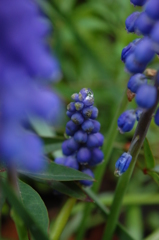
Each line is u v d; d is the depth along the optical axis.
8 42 0.13
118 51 0.32
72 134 0.20
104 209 0.23
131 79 0.17
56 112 0.14
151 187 0.31
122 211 0.31
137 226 0.28
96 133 0.20
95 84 0.32
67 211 0.22
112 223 0.22
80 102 0.19
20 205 0.15
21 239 0.19
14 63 0.13
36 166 0.14
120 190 0.21
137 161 0.21
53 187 0.20
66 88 0.31
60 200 0.30
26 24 0.13
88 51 0.31
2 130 0.13
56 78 0.14
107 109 0.32
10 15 0.13
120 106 0.22
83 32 0.35
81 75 0.35
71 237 0.29
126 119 0.18
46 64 0.13
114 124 0.22
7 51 0.13
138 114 0.19
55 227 0.22
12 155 0.14
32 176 0.19
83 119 0.20
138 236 0.28
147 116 0.18
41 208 0.19
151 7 0.15
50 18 0.33
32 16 0.13
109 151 0.23
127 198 0.26
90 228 0.30
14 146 0.13
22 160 0.14
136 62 0.16
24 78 0.13
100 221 0.29
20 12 0.13
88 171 0.21
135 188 0.30
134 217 0.29
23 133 0.14
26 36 0.13
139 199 0.26
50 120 0.14
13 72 0.13
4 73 0.13
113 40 0.39
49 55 0.14
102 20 0.36
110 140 0.23
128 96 0.20
